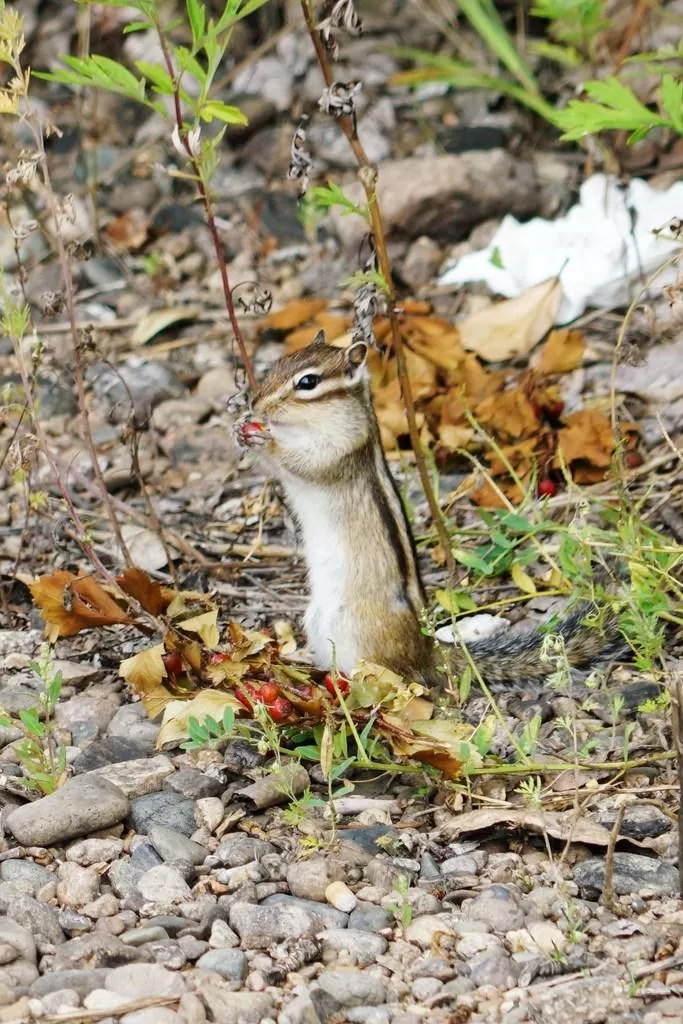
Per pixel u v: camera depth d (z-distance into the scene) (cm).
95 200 1695
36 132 1013
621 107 960
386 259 974
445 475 1300
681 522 1161
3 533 1255
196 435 1410
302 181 972
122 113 1942
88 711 1010
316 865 829
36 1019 710
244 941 782
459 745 883
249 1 907
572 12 1547
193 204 1789
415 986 744
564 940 773
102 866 851
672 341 1431
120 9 2019
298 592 1160
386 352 1417
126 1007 720
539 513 1115
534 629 1062
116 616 1016
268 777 913
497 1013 723
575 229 1602
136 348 1570
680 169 1686
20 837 861
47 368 1491
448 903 816
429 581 1141
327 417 970
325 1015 720
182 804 896
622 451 1142
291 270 1677
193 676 990
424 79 1741
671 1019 712
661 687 991
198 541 1241
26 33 2059
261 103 1888
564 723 867
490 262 1566
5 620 1143
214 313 1614
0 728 980
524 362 1462
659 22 1886
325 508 980
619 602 979
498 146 1798
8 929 771
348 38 2020
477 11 1688
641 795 893
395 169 1670
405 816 899
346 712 882
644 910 804
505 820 856
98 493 1204
